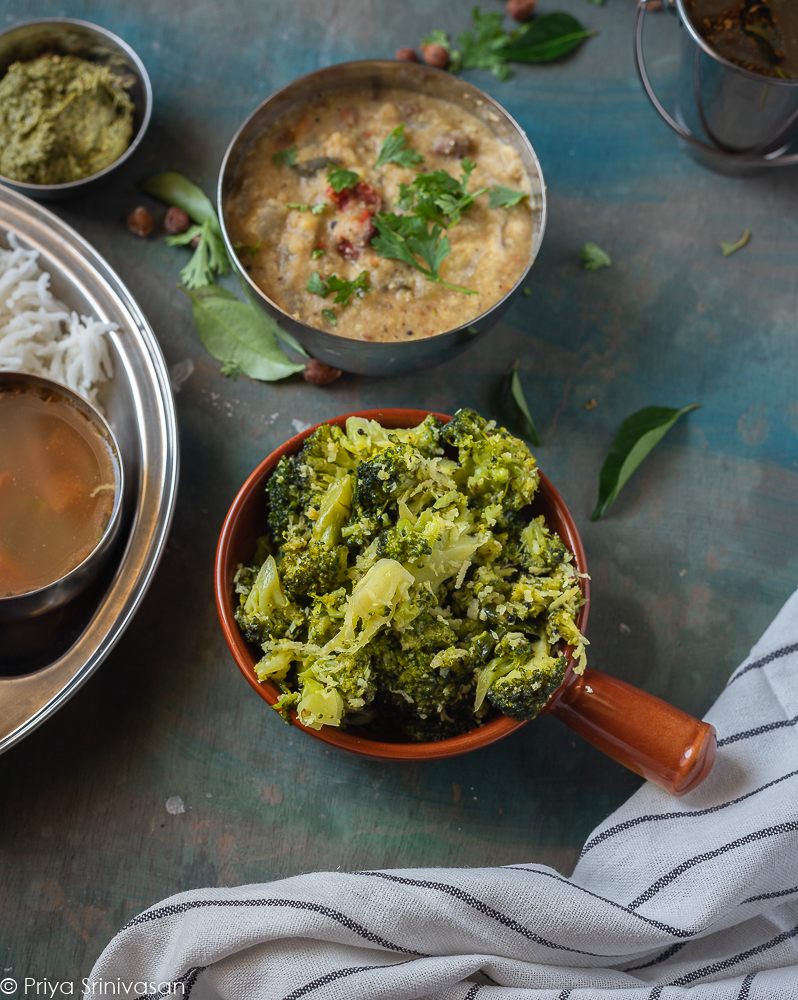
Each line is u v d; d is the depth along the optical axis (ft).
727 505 1.57
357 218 1.50
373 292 1.48
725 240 1.65
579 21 1.70
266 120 1.53
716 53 1.46
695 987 1.32
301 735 1.45
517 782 1.46
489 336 1.60
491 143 1.55
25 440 1.38
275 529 1.33
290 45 1.68
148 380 1.44
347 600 1.25
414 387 1.57
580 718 1.32
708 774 1.36
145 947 1.32
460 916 1.32
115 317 1.46
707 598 1.54
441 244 1.46
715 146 1.62
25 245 1.48
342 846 1.43
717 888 1.33
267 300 1.39
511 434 1.56
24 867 1.40
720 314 1.63
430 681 1.25
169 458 1.41
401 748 1.24
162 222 1.60
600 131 1.67
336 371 1.55
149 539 1.38
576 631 1.26
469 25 1.69
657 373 1.60
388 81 1.56
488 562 1.29
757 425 1.60
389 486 1.26
